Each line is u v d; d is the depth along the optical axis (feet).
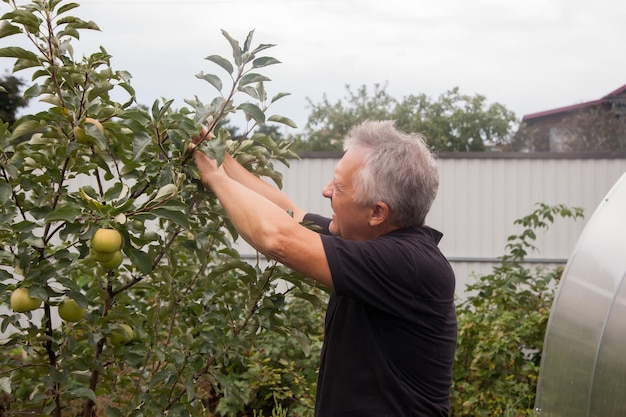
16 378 8.88
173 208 7.15
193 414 8.93
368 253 6.61
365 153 6.98
